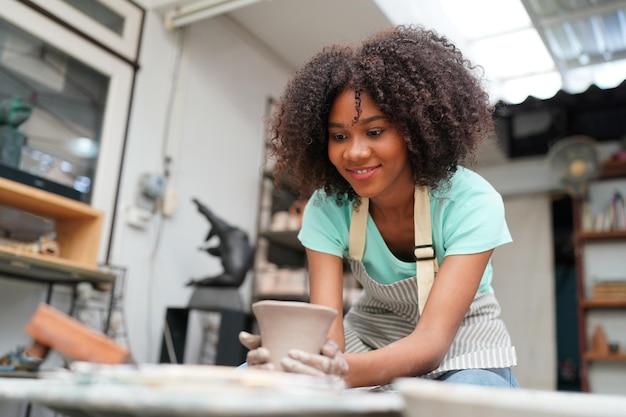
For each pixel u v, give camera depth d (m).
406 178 1.17
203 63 3.73
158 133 3.37
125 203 3.11
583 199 4.86
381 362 0.85
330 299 1.20
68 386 0.46
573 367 4.79
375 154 1.04
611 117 5.14
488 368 1.08
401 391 0.45
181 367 0.54
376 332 1.34
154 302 3.21
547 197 5.11
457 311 1.02
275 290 3.77
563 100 4.73
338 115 1.06
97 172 2.98
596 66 4.51
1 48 2.61
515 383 1.11
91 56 3.00
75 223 2.67
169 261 3.34
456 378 1.00
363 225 1.25
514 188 5.24
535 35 4.13
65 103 2.86
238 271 3.11
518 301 4.94
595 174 4.42
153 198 3.25
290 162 1.29
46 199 2.39
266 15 3.84
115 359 0.54
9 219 2.54
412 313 1.27
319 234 1.28
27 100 2.70
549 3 3.77
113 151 3.06
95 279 2.52
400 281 1.20
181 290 3.40
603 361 4.54
